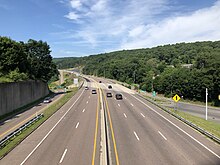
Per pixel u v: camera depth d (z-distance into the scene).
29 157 18.91
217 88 64.12
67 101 59.97
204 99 69.38
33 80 64.19
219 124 35.84
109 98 65.62
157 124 31.38
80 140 23.55
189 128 29.11
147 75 126.31
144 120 34.19
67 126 30.50
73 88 104.38
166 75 92.81
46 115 39.28
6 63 60.88
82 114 39.91
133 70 146.88
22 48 67.75
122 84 118.19
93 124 31.38
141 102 57.28
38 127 30.55
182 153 19.48
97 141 23.06
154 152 19.69
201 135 25.67
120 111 42.88
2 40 62.22
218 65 65.94
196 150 20.34
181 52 184.50
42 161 17.91
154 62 154.75
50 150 20.55
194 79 73.00
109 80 147.75
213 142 22.94
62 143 22.62
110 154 19.20
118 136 24.94
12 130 30.09
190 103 67.31
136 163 17.17
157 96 87.88
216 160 17.94
